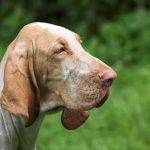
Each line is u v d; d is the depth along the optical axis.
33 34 5.38
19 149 5.60
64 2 14.53
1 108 5.49
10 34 13.27
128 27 13.03
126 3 14.74
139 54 12.56
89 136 8.72
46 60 5.36
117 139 8.62
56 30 5.42
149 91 10.28
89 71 5.32
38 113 5.48
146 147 8.55
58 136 8.63
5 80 5.21
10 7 14.47
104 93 5.33
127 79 11.03
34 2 14.51
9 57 5.30
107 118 9.23
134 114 9.34
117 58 12.32
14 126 5.50
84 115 5.71
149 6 14.69
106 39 12.89
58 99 5.44
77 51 5.38
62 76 5.38
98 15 14.49
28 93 5.28
